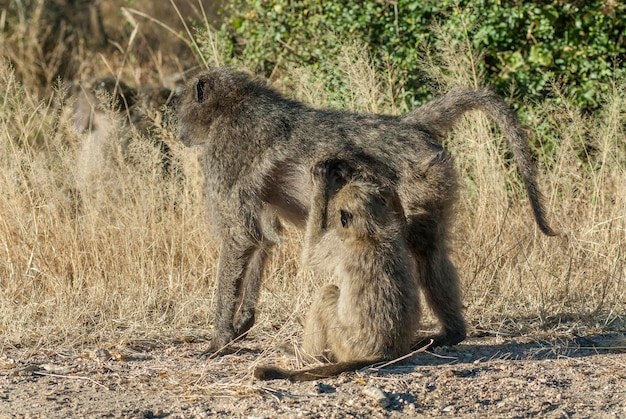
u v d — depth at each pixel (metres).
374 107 18.33
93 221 17.16
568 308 15.70
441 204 13.43
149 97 22.75
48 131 21.34
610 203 18.33
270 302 15.84
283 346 13.40
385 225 12.38
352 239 12.22
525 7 20.97
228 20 23.78
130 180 18.12
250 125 13.88
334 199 12.40
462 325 13.80
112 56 34.69
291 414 10.58
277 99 14.17
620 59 21.44
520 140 14.28
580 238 17.22
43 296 15.79
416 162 13.36
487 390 11.55
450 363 12.80
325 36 21.42
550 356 13.38
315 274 16.06
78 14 35.75
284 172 13.77
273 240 14.18
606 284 15.98
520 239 17.27
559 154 19.02
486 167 18.16
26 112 19.66
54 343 13.97
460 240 17.11
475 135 18.61
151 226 17.58
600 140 19.31
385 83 20.66
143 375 12.38
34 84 30.83
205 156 14.14
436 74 19.64
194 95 14.47
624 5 20.98
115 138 18.58
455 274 13.82
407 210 13.42
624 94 19.56
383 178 13.34
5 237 16.78
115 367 12.81
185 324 15.16
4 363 12.89
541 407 11.02
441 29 20.06
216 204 13.98
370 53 21.00
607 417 10.76
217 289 13.85
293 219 14.17
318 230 12.54
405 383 11.66
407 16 21.48
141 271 16.06
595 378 12.23
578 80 21.50
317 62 21.72
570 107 20.08
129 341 14.14
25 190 17.44
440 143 14.10
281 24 22.41
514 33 21.55
